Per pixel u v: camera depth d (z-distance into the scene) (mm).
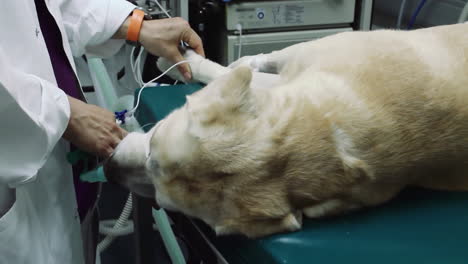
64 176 1050
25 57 915
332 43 878
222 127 679
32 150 854
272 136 679
